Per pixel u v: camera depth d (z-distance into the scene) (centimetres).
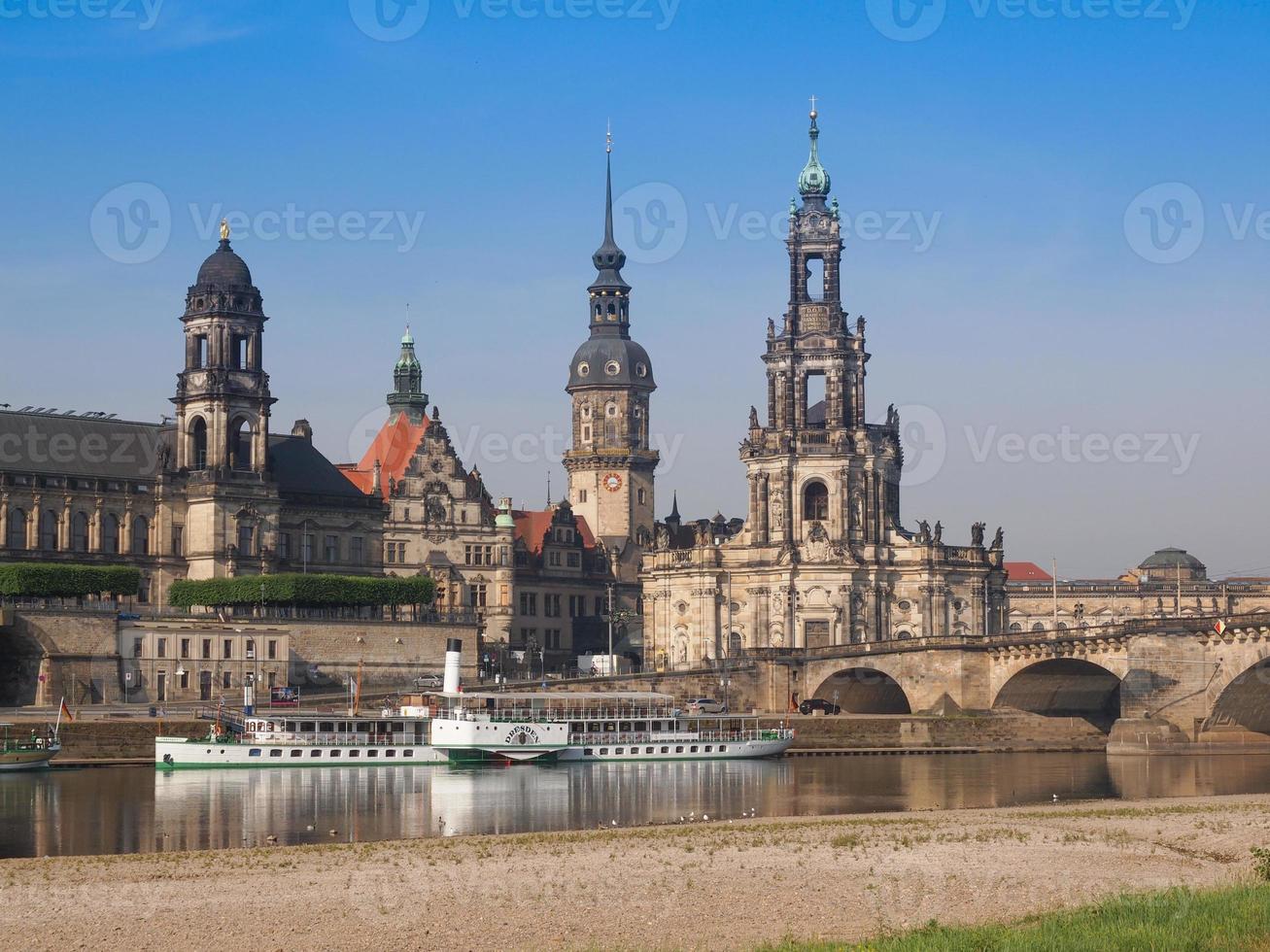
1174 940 8319
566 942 9244
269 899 10044
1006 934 8650
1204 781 17150
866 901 10106
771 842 11781
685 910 9875
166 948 9119
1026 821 13050
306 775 17188
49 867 10888
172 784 16162
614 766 18838
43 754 17225
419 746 18475
